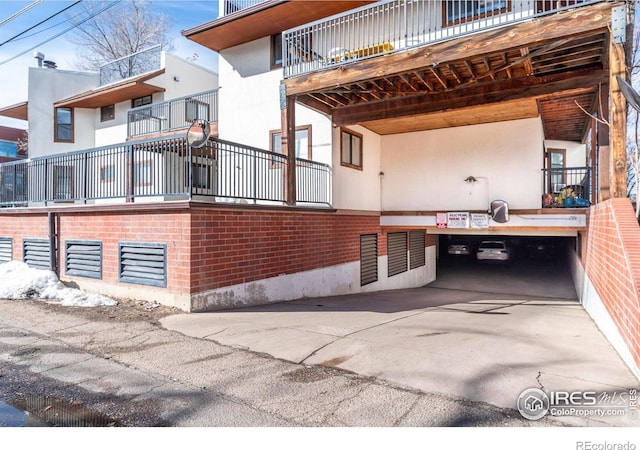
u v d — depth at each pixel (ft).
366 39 34.63
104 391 11.67
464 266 62.08
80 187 28.96
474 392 11.18
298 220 29.53
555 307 31.48
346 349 15.29
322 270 32.42
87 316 19.98
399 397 10.96
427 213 40.04
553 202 36.37
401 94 31.32
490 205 37.19
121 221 23.97
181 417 10.12
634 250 13.84
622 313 14.30
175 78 56.44
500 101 29.25
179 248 21.26
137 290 23.16
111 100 59.21
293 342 16.26
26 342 16.02
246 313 22.12
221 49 42.06
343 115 34.60
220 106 42.16
